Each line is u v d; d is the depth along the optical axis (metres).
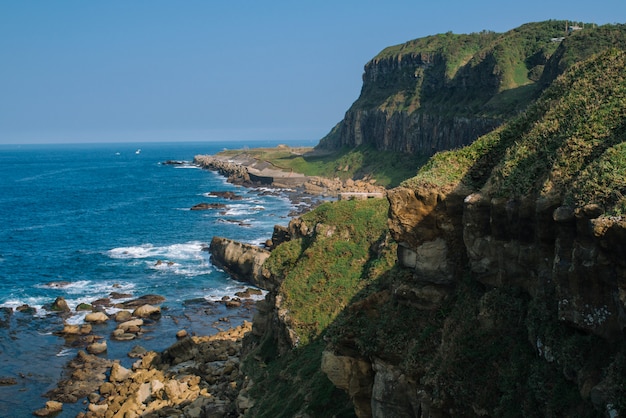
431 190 21.98
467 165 23.09
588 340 15.17
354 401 23.28
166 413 38.50
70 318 61.62
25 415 41.41
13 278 75.62
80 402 43.38
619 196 14.35
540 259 17.69
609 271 14.27
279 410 32.69
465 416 17.88
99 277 76.50
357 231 47.00
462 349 18.77
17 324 59.66
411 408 20.50
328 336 24.38
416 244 22.34
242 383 41.06
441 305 21.61
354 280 42.06
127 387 43.84
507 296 18.86
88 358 51.09
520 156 20.00
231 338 54.41
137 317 61.78
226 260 77.81
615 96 19.33
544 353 16.38
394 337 21.78
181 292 70.69
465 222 20.39
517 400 16.69
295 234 52.69
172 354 49.75
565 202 15.90
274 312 44.25
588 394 14.58
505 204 18.97
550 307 16.88
